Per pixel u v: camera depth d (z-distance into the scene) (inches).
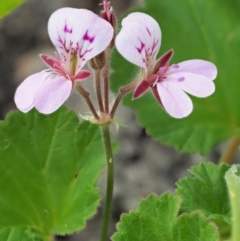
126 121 12.2
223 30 10.0
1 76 13.6
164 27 10.0
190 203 7.6
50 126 8.1
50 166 8.1
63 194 8.0
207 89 6.4
